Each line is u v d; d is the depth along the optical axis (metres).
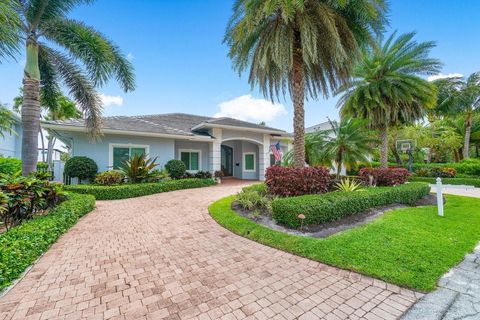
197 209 8.60
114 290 3.37
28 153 8.31
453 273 3.70
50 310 2.91
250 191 9.46
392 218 6.48
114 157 13.91
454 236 5.20
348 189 8.55
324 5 8.07
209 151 18.06
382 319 2.74
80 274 3.83
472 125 27.94
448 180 17.83
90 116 10.55
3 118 13.48
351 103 13.31
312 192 8.01
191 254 4.67
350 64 9.18
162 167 15.43
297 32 8.88
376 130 13.30
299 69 9.10
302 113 9.16
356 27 8.97
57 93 10.90
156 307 2.99
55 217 5.86
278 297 3.21
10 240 4.08
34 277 3.71
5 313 2.84
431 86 11.93
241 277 3.76
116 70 10.24
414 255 4.20
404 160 25.64
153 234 5.87
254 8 7.95
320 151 11.59
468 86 23.09
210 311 2.91
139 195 11.45
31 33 8.58
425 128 25.62
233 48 9.39
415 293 3.23
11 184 5.61
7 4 5.51
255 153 20.59
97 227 6.43
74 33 8.96
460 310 2.83
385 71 12.62
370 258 4.11
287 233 5.58
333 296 3.22
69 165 11.73
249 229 5.93
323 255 4.32
